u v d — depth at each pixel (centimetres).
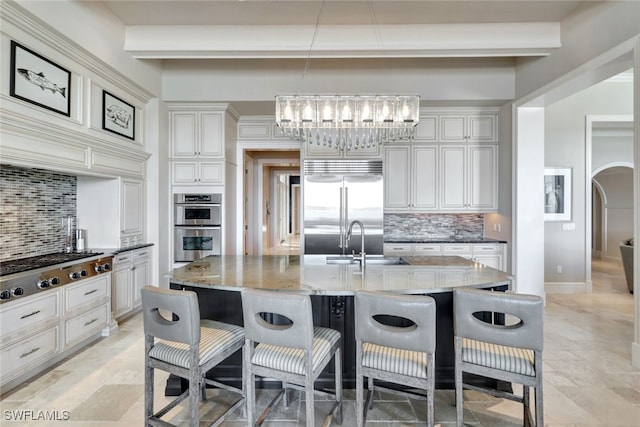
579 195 505
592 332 345
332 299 229
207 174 457
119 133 367
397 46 352
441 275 235
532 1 307
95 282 312
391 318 224
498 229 479
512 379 173
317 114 293
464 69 433
